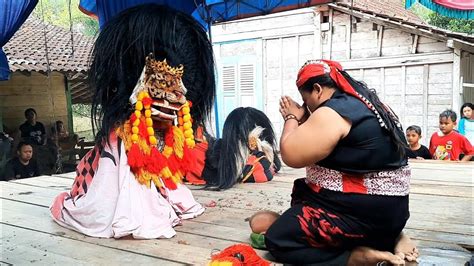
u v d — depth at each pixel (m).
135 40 2.35
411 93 7.54
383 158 1.67
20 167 6.76
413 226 2.37
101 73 2.41
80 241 2.28
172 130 2.56
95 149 2.52
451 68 7.13
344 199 1.71
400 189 1.72
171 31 2.44
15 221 2.67
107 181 2.38
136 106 2.35
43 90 9.92
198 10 4.71
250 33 8.86
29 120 8.34
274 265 1.86
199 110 2.77
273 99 8.85
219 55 9.27
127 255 2.05
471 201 2.87
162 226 2.34
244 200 3.05
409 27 7.16
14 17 3.03
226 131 3.56
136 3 3.42
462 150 4.79
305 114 1.85
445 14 5.67
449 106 7.21
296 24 8.39
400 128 1.76
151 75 2.37
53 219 2.66
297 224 1.78
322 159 1.70
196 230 2.41
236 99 9.20
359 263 1.76
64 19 13.84
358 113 1.64
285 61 8.62
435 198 2.96
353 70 8.00
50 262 1.98
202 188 3.44
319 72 1.75
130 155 2.34
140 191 2.37
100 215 2.36
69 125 10.45
